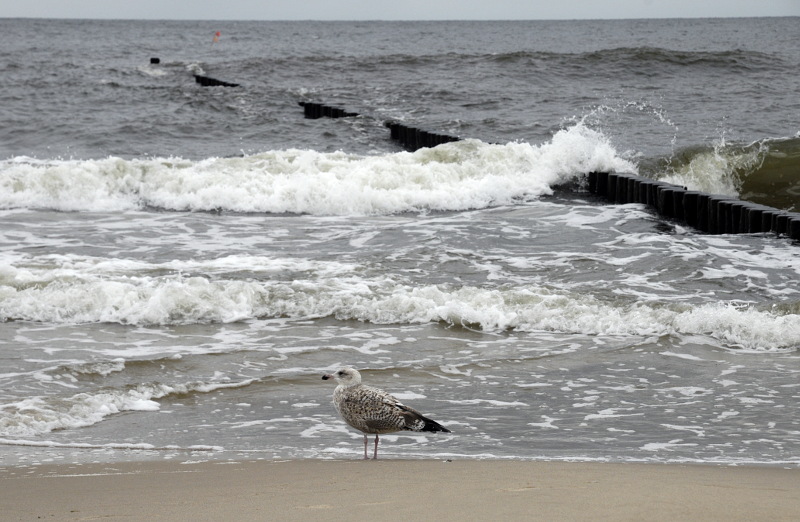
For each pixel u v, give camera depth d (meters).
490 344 10.34
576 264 13.68
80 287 11.53
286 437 7.38
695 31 146.62
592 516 4.43
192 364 9.49
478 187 20.41
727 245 14.98
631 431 7.53
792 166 22.84
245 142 29.12
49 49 84.50
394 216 18.70
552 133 29.27
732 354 9.95
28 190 18.98
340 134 30.83
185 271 12.87
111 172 19.84
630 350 10.03
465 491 5.05
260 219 18.00
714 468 6.04
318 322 11.10
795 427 7.62
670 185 18.84
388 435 7.44
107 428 7.63
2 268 12.20
